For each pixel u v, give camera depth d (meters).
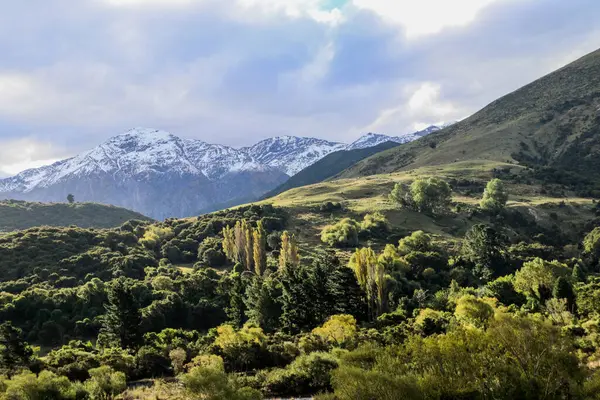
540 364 31.62
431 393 29.16
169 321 80.62
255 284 80.69
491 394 30.47
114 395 43.56
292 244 101.62
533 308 74.56
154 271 107.94
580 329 56.72
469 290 87.25
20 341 53.34
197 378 32.31
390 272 97.50
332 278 80.56
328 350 54.03
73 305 83.06
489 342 32.28
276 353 54.84
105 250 120.56
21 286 93.94
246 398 32.41
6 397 38.19
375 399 27.92
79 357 53.62
